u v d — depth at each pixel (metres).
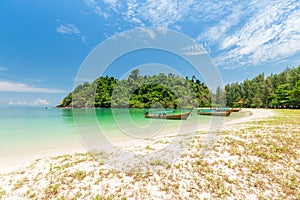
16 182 3.94
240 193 3.46
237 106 59.03
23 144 8.64
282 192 3.48
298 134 7.55
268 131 8.26
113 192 3.52
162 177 4.11
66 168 4.64
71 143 8.82
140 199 3.30
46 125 15.52
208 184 3.77
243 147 5.90
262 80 62.25
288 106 46.41
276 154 5.23
